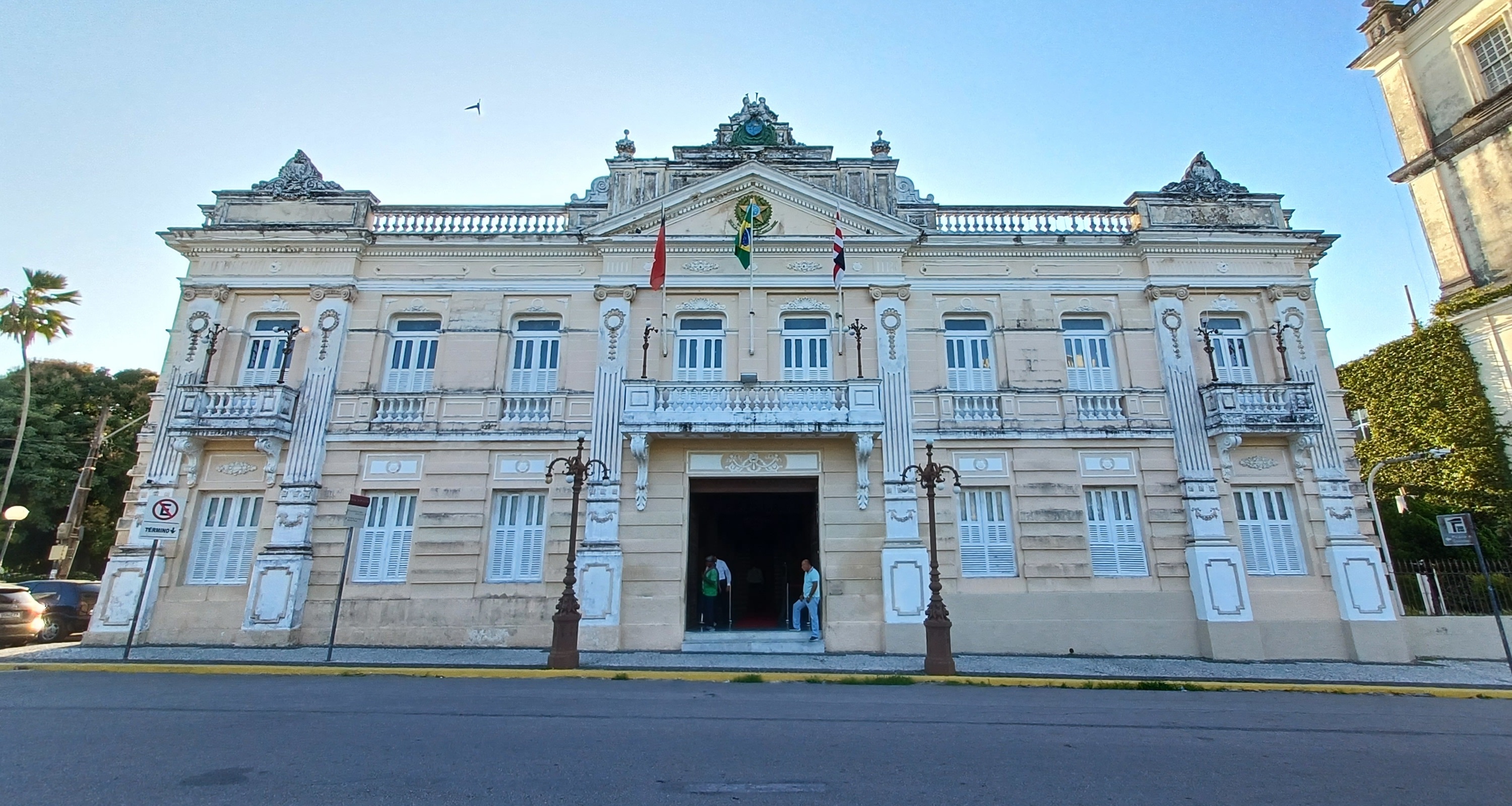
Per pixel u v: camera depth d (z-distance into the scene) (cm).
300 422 1764
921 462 1767
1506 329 2064
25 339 2898
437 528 1727
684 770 644
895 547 1695
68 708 900
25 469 3147
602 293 1880
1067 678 1285
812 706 990
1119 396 1833
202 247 1894
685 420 1709
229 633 1645
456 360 1845
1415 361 2280
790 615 1955
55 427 3250
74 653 1502
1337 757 744
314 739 736
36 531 3203
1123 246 1936
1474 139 2284
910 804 558
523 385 1858
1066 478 1777
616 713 903
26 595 1758
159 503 1400
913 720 893
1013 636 1664
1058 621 1677
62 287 2948
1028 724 882
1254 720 948
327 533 1720
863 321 1877
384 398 1806
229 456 1759
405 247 1909
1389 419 2356
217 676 1232
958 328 1914
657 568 1698
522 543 1734
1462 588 1752
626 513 1727
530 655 1530
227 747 701
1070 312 1911
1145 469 1781
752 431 1706
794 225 1942
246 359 1844
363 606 1675
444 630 1662
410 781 594
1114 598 1697
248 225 1897
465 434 1777
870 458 1759
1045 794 590
